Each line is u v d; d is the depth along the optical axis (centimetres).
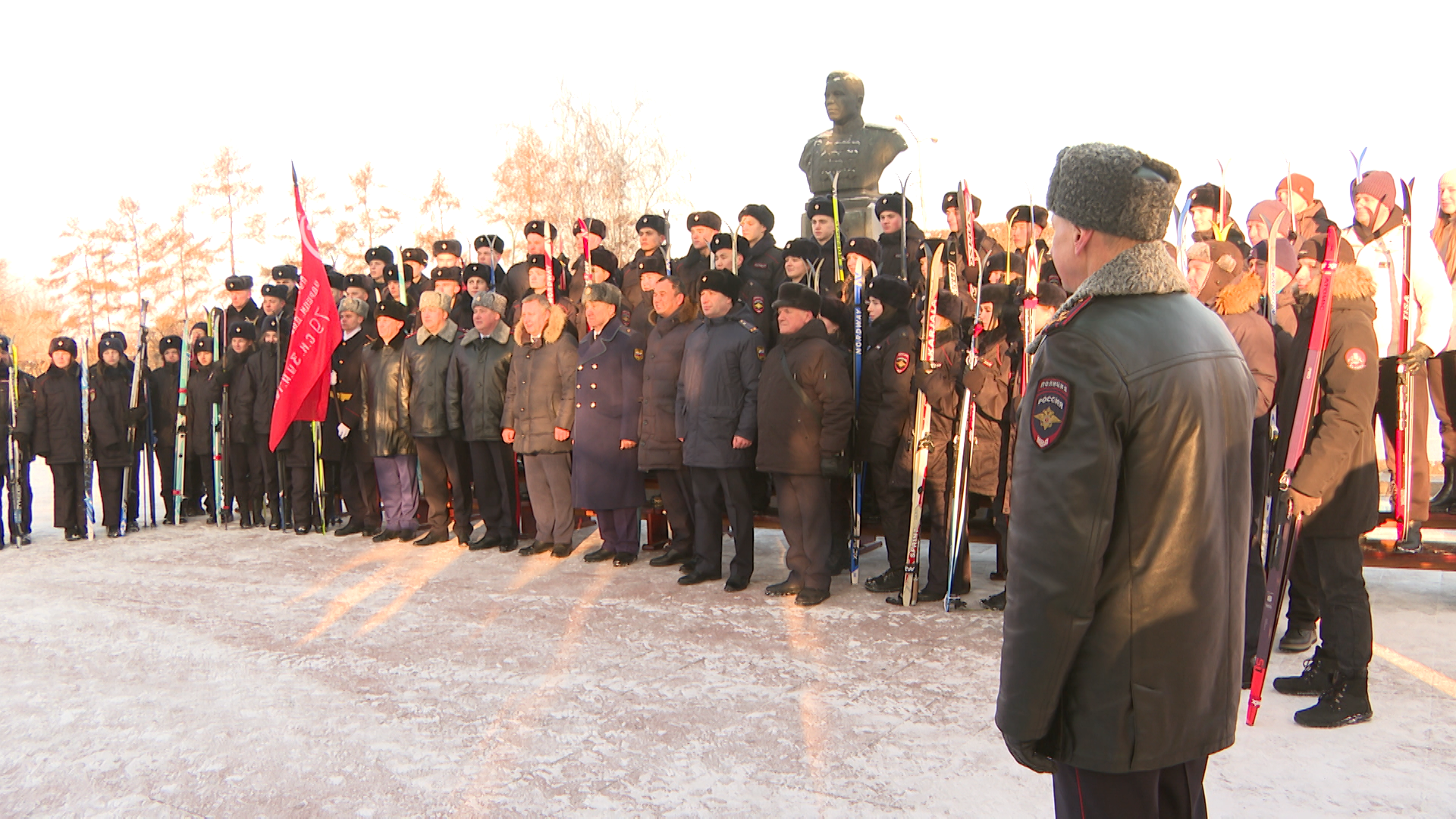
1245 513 168
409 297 891
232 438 800
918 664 409
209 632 479
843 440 505
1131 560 157
